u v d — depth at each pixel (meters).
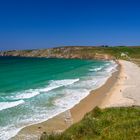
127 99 30.92
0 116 22.80
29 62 118.44
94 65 101.12
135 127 13.47
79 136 13.26
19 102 28.61
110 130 13.36
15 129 19.50
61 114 24.19
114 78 52.31
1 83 43.47
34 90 37.12
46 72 66.88
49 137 13.65
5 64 97.25
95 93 35.12
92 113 18.06
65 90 37.38
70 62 126.88
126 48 193.88
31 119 22.27
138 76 55.56
